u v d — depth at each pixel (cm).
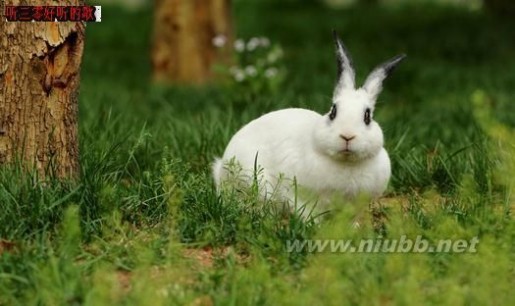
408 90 2161
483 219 995
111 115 1491
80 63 1103
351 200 1047
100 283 821
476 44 2852
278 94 1842
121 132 1370
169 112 1727
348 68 1068
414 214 1048
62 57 1080
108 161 1169
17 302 819
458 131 1558
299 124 1067
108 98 1988
